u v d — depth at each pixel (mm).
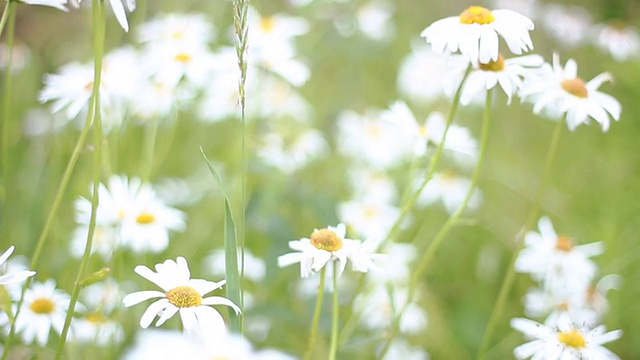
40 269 967
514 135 1491
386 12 1476
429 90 1376
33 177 1158
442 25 840
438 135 989
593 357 862
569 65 904
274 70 1096
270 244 1037
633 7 1734
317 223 1122
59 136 1149
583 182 1445
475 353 1103
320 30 1423
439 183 1216
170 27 1113
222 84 1117
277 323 1015
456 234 1253
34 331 858
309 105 1300
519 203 1339
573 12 1626
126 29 770
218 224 1118
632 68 1607
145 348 720
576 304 1042
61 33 1473
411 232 1223
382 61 1562
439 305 1139
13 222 1095
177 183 1174
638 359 1119
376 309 1020
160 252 1079
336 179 1235
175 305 762
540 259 1043
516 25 837
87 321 924
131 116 1097
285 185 1102
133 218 953
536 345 873
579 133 1559
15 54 1289
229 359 724
